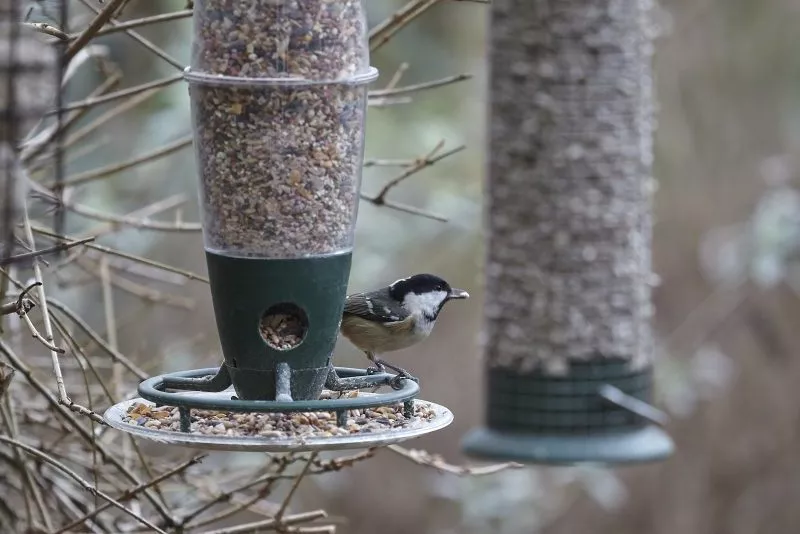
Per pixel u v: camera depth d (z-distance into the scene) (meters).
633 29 12.10
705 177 19.56
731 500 19.20
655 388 18.30
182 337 15.29
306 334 7.39
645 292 12.38
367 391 8.91
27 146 7.81
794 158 19.41
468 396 19.09
